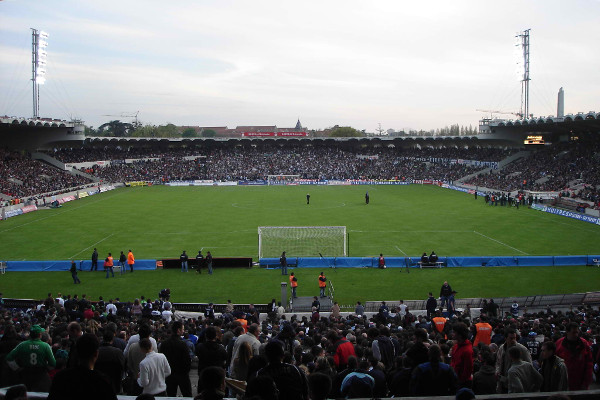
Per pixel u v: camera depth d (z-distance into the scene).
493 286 34.38
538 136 103.62
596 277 36.22
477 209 69.94
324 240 48.53
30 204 70.88
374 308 29.47
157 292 33.66
